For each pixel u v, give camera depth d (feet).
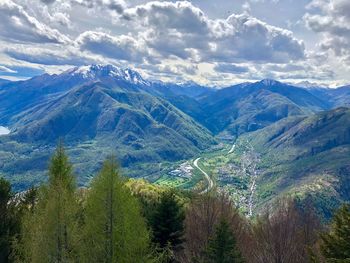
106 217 110.01
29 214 120.67
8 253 121.39
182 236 156.25
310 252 125.90
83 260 107.55
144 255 115.03
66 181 126.21
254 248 145.38
